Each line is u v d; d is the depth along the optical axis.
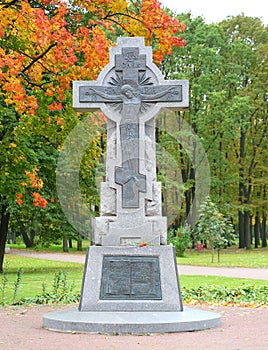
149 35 14.88
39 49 15.05
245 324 8.77
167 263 8.95
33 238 51.06
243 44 45.75
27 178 18.81
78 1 15.00
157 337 7.50
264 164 47.78
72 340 7.27
